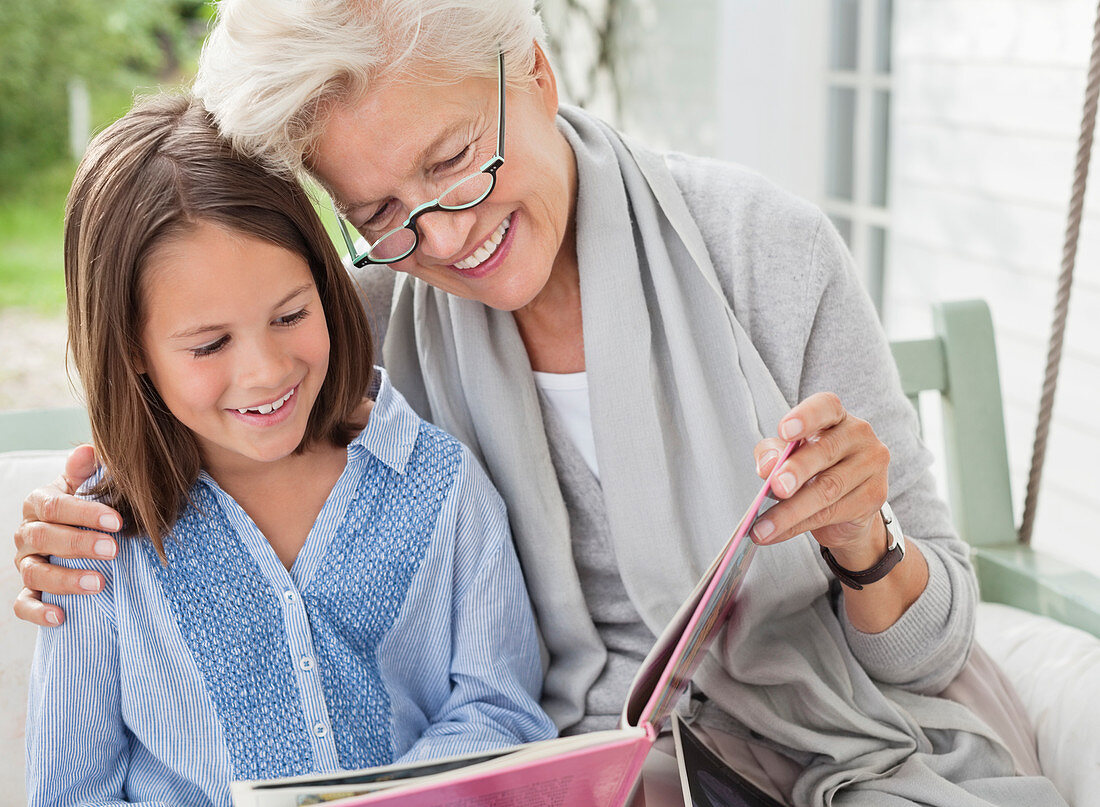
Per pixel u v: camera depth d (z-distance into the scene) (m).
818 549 1.09
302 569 1.01
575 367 1.12
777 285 1.07
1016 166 2.38
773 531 0.86
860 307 1.10
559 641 1.13
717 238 1.09
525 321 1.12
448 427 1.14
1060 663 1.16
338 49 0.85
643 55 3.36
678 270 1.08
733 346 1.05
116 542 0.95
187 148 0.89
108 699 0.98
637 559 1.09
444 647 1.07
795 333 1.06
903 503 1.10
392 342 1.17
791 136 2.77
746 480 1.06
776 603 1.06
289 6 0.85
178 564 0.99
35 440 1.30
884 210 2.79
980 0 2.40
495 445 1.11
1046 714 1.13
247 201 0.88
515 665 1.07
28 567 0.95
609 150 1.08
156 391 0.95
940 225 2.62
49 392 5.54
